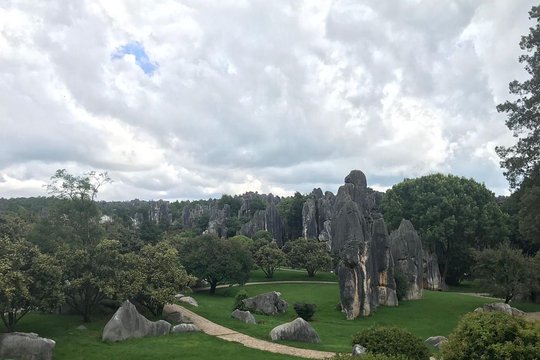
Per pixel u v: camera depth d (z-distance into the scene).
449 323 51.09
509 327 17.42
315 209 132.62
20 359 29.30
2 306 31.53
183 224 171.00
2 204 130.38
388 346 25.25
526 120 43.84
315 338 37.66
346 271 55.09
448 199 94.00
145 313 44.88
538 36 41.84
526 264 56.59
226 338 37.44
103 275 40.59
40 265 34.88
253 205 169.88
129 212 154.75
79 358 30.59
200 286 80.19
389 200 107.44
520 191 45.84
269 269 91.81
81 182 49.12
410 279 66.44
